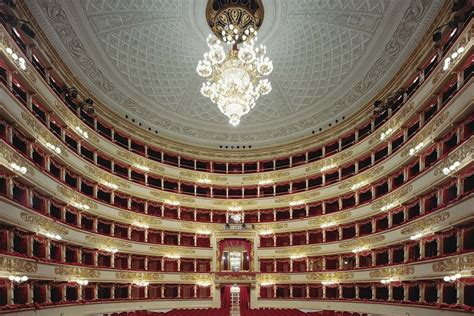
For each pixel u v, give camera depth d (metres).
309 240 34.56
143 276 31.70
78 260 25.77
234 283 34.78
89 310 25.30
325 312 29.38
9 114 17.66
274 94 31.16
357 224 30.06
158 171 34.91
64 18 21.67
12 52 17.78
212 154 38.16
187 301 33.84
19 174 18.28
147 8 23.33
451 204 18.06
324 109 31.55
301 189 36.03
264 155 38.03
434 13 20.03
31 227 19.69
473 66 17.69
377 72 25.94
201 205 36.94
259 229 36.31
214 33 25.36
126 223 31.12
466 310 16.36
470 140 16.61
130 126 32.78
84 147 28.30
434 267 19.72
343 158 31.94
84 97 27.45
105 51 25.16
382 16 21.97
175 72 28.58
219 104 22.00
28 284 19.41
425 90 21.16
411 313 21.67
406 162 23.75
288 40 26.05
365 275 27.81
